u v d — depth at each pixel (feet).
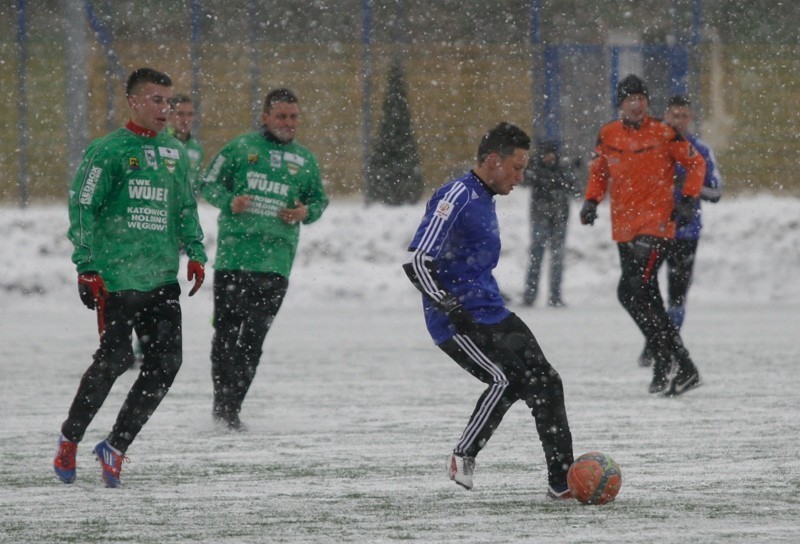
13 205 301.22
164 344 79.92
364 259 248.52
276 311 104.63
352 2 308.60
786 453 89.92
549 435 72.69
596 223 258.98
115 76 289.53
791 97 310.04
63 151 303.27
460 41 310.65
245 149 104.22
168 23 301.02
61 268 236.63
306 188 106.01
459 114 306.35
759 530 64.64
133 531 65.46
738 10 309.01
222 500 74.18
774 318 205.05
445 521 67.51
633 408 113.70
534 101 296.71
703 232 257.55
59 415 111.45
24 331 187.11
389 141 300.20
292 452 91.97
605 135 125.39
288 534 64.44
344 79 307.58
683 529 64.90
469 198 72.18
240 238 103.60
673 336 120.16
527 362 72.49
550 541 62.18
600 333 181.88
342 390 127.65
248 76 302.86
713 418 107.34
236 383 102.94
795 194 309.01
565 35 314.96
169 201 80.69
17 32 294.05
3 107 303.07
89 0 298.56
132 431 78.89
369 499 74.13
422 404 117.80
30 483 80.28
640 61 294.87
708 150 137.49
